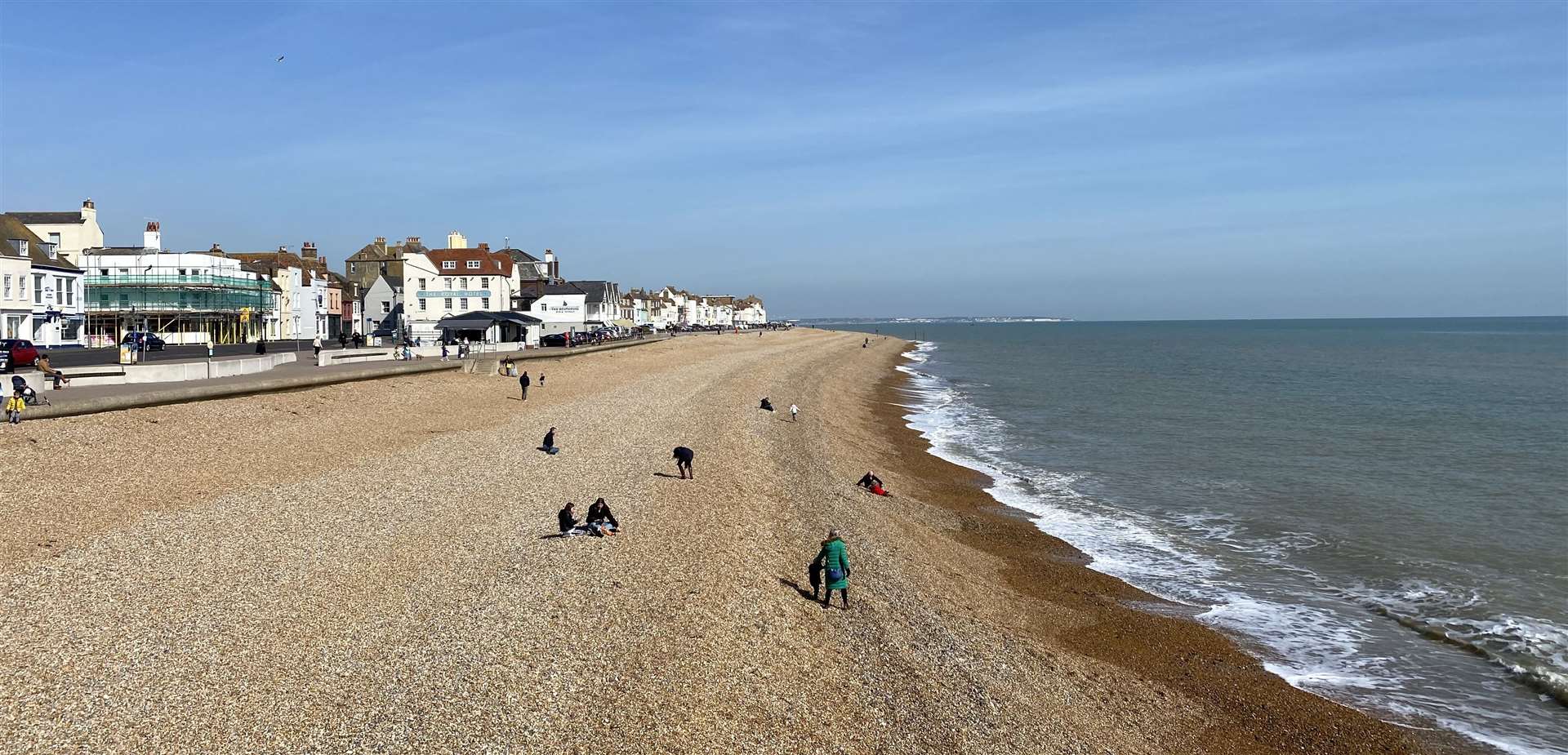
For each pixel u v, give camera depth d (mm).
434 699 12578
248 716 11750
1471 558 25500
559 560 19125
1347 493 33531
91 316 71688
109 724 11289
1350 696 17359
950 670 16141
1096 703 16297
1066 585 23156
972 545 26359
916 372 96188
